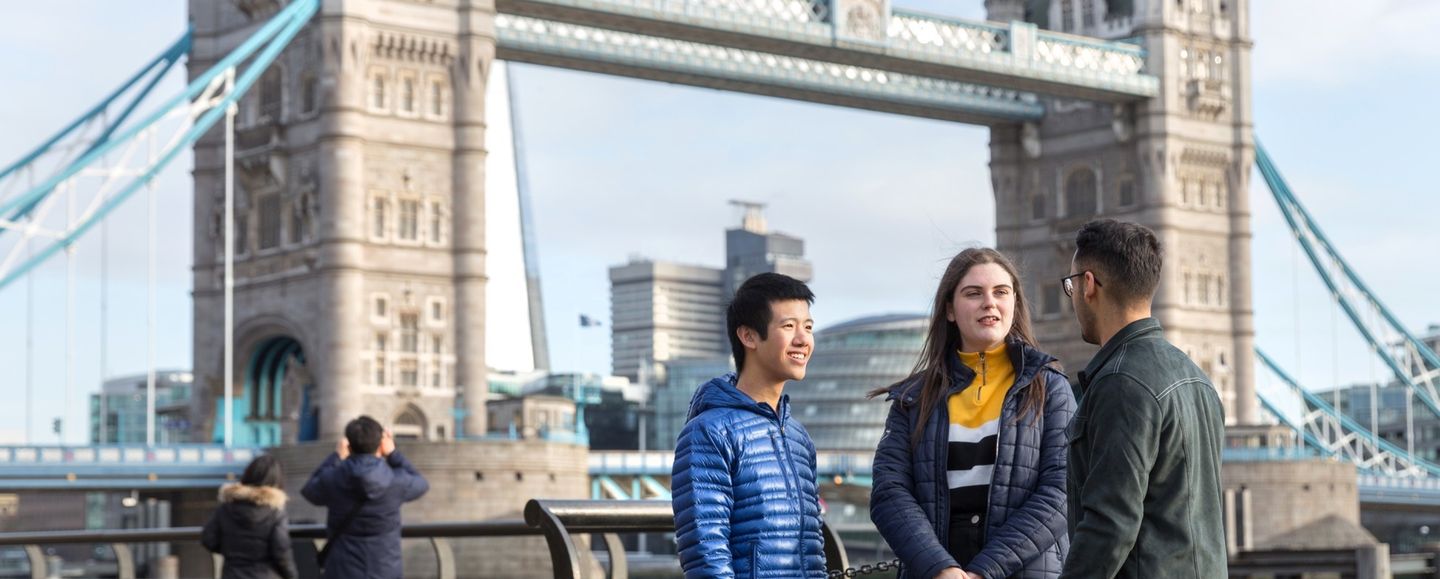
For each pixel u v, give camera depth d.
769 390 9.01
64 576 83.50
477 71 84.25
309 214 81.88
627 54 89.12
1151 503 8.08
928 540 9.02
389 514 14.05
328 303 80.19
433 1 83.69
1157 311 107.19
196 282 87.62
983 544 9.21
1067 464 8.46
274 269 83.75
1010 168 114.06
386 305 81.75
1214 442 8.24
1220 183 110.94
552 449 78.00
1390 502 115.38
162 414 105.62
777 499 8.66
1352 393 195.88
